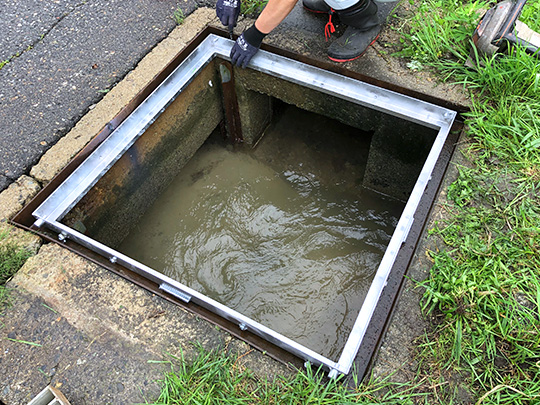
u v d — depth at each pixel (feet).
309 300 8.91
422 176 6.43
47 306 5.50
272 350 5.18
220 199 10.50
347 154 10.89
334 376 4.81
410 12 8.44
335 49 7.77
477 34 7.14
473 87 7.29
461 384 4.77
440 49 7.81
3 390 4.99
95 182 7.03
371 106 7.59
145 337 5.24
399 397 4.70
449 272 5.49
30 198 6.72
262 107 10.58
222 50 8.55
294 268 9.39
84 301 5.52
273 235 9.91
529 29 7.09
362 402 4.67
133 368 5.05
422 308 5.25
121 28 8.85
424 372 4.85
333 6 7.30
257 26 7.32
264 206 10.37
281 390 4.83
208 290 9.18
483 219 5.95
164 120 8.27
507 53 7.19
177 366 5.04
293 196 10.51
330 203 10.32
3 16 9.14
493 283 5.38
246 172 10.95
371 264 9.36
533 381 4.70
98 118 7.59
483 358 4.90
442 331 5.08
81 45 8.63
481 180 6.34
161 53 8.39
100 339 5.25
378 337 5.17
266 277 9.28
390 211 10.02
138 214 9.01
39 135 7.47
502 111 6.87
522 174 6.36
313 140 11.25
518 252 5.62
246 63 7.95
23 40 8.75
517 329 5.04
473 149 6.72
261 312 8.82
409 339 5.06
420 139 7.91
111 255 5.86
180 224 10.03
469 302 5.21
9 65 8.39
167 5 9.16
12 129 7.54
